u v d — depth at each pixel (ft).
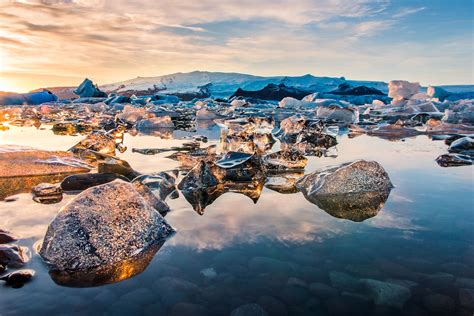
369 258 5.82
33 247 6.28
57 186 10.25
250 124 26.13
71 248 5.83
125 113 37.40
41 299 4.68
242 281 5.10
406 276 5.24
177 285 4.99
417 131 28.12
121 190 7.02
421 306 4.53
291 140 22.93
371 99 83.30
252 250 6.13
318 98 78.64
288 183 11.35
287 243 6.43
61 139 22.59
